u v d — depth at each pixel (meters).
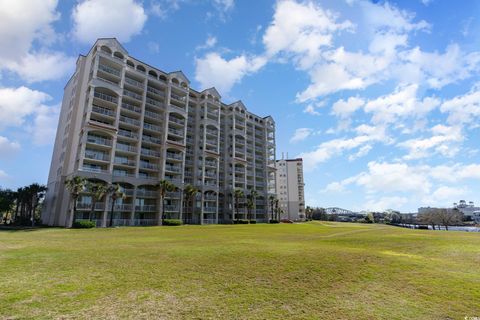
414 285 9.11
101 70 52.56
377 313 6.82
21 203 64.81
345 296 8.07
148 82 63.69
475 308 7.17
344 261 12.66
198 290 8.43
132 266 11.43
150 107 63.25
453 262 12.73
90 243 20.17
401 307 7.22
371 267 11.53
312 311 6.92
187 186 64.25
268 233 33.22
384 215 154.50
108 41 54.56
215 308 7.02
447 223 97.44
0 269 10.69
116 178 51.72
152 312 6.66
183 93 70.50
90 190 45.75
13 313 6.43
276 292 8.38
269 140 102.31
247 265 11.81
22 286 8.49
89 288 8.41
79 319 6.16
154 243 20.25
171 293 8.10
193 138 76.62
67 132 55.53
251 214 85.19
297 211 133.00
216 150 80.00
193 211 69.38
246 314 6.68
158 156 62.03
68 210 45.91
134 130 59.59
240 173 85.50
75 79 58.91
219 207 79.62
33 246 17.80
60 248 16.84
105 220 47.53
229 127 87.00
